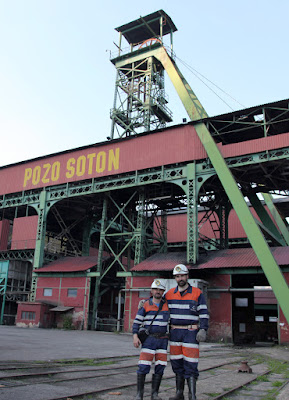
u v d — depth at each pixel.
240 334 35.50
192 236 32.75
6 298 42.94
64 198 42.34
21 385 7.34
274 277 25.75
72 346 17.84
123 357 14.36
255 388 8.82
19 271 44.56
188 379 6.11
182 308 6.34
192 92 37.16
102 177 40.06
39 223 43.28
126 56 44.78
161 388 8.23
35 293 40.97
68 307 38.19
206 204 39.09
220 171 30.80
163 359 6.30
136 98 42.66
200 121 34.03
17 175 47.00
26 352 13.53
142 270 33.72
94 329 36.91
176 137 35.78
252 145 31.36
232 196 29.28
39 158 45.38
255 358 17.03
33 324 37.31
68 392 7.03
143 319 6.44
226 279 31.05
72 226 45.94
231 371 11.66
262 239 26.97
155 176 36.84
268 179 35.16
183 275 6.37
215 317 30.52
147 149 37.31
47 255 44.00
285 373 11.91
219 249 36.91
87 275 38.50
